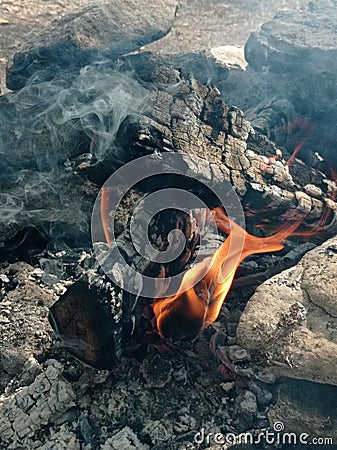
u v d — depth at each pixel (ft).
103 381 6.77
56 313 6.54
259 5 13.91
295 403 6.29
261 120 9.17
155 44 12.68
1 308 7.42
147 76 8.43
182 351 7.06
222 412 6.73
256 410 6.69
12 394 6.71
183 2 13.91
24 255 8.16
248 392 6.76
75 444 6.39
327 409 6.21
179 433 6.57
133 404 6.74
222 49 11.13
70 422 6.57
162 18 9.72
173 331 6.97
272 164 7.71
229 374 6.93
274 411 6.39
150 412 6.70
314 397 6.29
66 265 7.98
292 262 7.62
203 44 12.76
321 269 6.37
